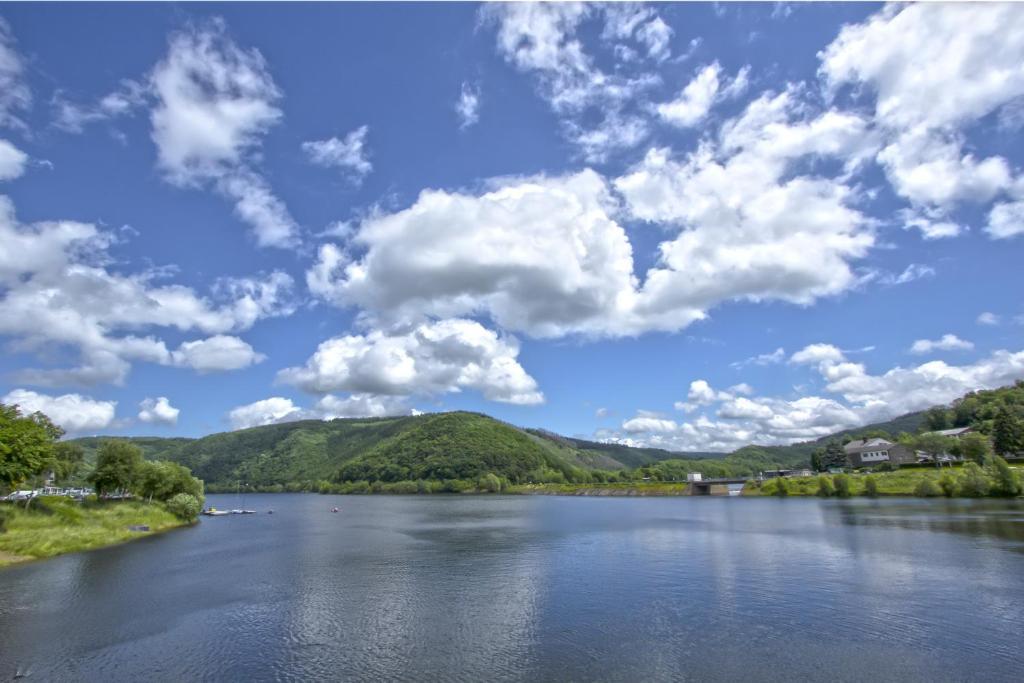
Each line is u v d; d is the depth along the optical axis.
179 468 145.25
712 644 33.12
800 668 29.23
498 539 87.06
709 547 70.69
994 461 136.38
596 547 74.38
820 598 42.69
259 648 34.03
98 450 114.75
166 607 44.16
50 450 83.69
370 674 29.66
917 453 197.75
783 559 59.78
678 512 131.62
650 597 44.62
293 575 57.53
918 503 125.25
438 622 39.03
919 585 45.78
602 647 33.09
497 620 39.25
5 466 73.62
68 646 34.78
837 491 160.75
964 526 81.38
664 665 30.02
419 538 90.81
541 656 31.81
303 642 35.06
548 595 46.38
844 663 29.81
